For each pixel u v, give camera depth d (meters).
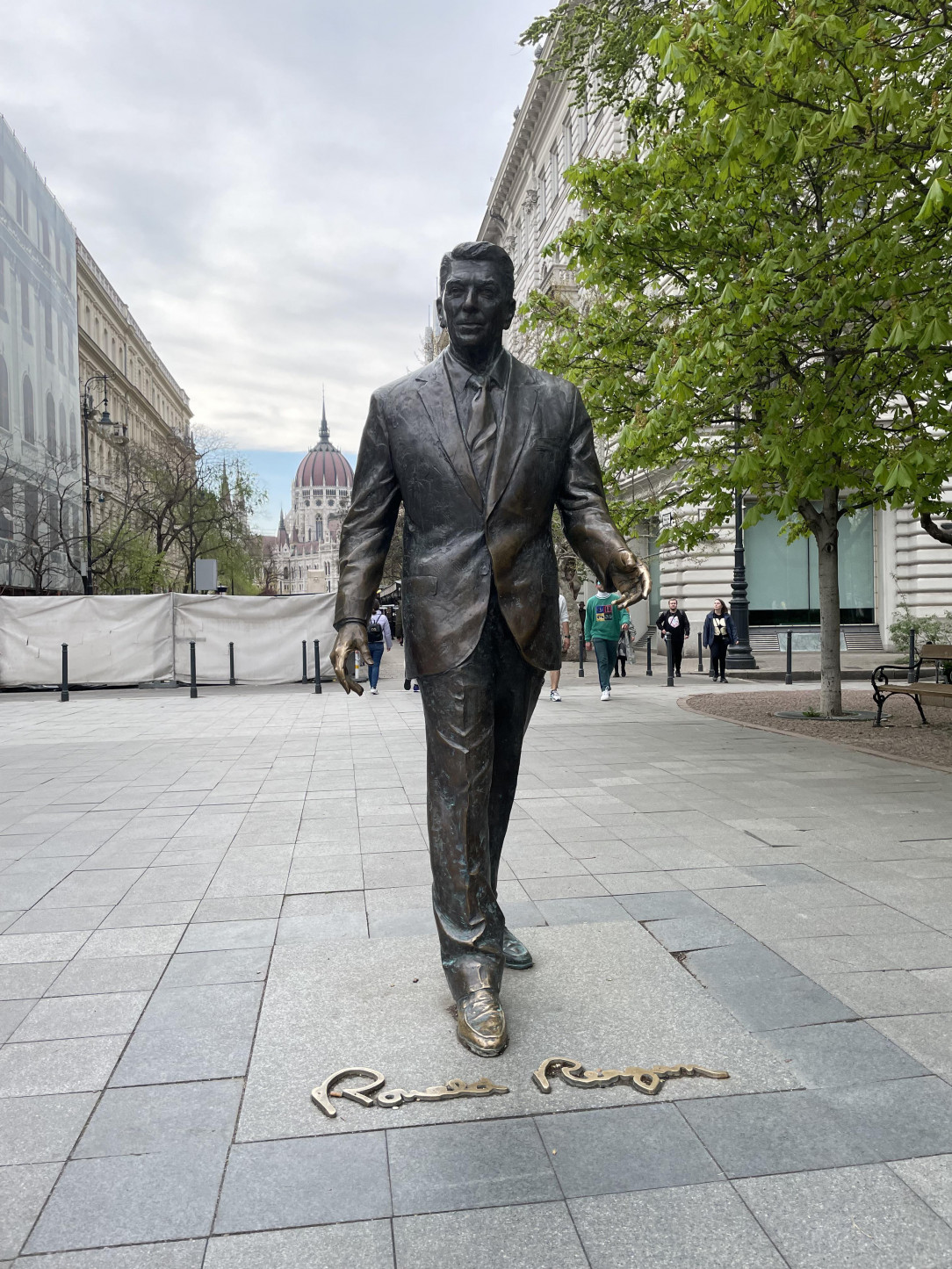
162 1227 1.88
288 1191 2.00
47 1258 1.79
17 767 7.94
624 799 6.09
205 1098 2.39
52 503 32.00
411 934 3.61
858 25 5.74
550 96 37.09
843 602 26.30
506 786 3.04
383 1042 2.68
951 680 11.16
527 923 3.66
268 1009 2.92
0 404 28.89
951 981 3.06
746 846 4.84
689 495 10.36
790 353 8.17
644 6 9.63
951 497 23.30
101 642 17.64
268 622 18.36
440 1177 2.04
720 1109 2.29
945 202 5.42
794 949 3.35
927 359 7.10
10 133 30.14
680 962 3.25
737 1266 1.75
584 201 9.36
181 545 39.34
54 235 34.44
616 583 2.75
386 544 2.97
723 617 17.47
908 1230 1.84
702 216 8.52
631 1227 1.87
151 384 77.44
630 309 10.01
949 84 6.12
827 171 7.16
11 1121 2.29
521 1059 2.56
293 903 4.01
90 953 3.43
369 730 10.52
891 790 6.32
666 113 8.77
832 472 8.61
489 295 2.71
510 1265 1.76
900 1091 2.38
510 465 2.73
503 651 2.81
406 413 2.81
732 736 9.31
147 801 6.34
